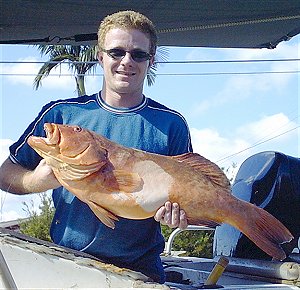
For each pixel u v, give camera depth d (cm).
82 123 146
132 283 123
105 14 208
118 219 134
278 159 197
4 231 131
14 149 147
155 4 201
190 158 133
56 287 122
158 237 150
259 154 204
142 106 148
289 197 194
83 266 123
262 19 220
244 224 131
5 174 144
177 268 201
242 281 178
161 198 129
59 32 228
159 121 148
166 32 232
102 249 144
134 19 144
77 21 215
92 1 194
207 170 133
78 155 124
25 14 206
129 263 146
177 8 206
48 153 125
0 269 110
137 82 146
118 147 129
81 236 143
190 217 131
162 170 130
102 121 146
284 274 168
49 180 132
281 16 217
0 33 225
